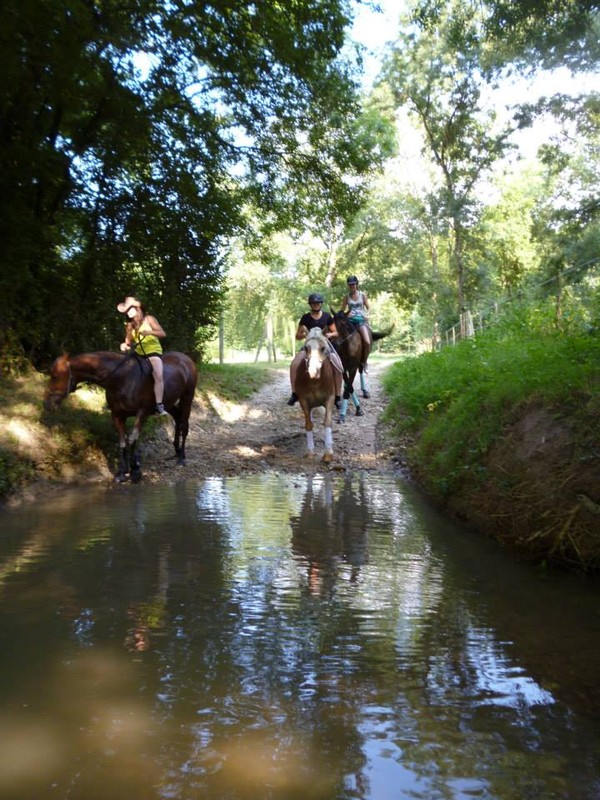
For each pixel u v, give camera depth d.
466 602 4.54
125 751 2.72
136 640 3.85
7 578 5.00
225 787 2.49
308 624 4.12
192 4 11.95
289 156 17.61
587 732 2.88
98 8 11.12
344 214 18.53
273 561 5.48
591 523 5.25
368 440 12.82
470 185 26.73
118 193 14.65
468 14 16.03
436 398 12.07
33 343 12.99
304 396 11.20
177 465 10.85
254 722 2.95
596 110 16.22
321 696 3.19
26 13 8.80
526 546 5.75
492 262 36.06
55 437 9.98
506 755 2.70
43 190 13.23
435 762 2.65
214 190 16.75
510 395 7.68
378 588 4.83
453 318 41.06
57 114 12.77
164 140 14.82
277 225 19.20
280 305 54.84
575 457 5.75
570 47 13.06
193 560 5.50
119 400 9.55
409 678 3.38
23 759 2.66
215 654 3.66
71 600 4.53
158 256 16.81
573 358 7.86
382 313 72.31
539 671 3.47
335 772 2.58
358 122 25.78
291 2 13.27
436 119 26.56
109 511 7.51
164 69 13.14
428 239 46.25
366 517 7.16
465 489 7.14
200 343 20.98
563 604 4.51
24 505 7.90
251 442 12.95
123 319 15.47
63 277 13.96
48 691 3.22
